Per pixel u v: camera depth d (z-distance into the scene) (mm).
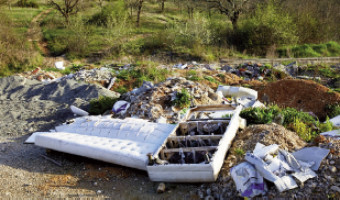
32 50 24188
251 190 5328
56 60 24875
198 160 6473
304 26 28031
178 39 26594
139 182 6500
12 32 24906
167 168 5969
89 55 25766
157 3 40312
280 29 26250
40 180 6719
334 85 15508
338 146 6098
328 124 8258
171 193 5965
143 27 31953
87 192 6145
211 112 8766
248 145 6605
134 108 9727
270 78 16172
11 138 9203
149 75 15633
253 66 17250
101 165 7309
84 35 27391
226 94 11719
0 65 21484
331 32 28891
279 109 9328
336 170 5496
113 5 32906
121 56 25219
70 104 11586
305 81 11305
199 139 6934
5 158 7797
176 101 9547
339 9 29438
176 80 10977
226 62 22516
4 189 6367
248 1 29062
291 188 5219
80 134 7855
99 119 8383
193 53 24406
